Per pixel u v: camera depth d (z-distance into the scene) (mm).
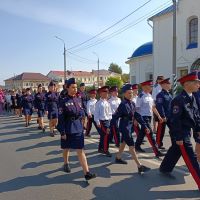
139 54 35156
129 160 8492
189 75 6156
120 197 5848
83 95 12117
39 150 10195
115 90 10328
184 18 27438
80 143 6816
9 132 14445
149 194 5926
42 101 14750
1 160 8953
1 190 6457
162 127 9508
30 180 7051
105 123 9141
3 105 28672
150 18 31000
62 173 7500
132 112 7371
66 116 6926
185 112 6117
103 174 7277
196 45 26531
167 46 29562
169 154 6914
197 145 7246
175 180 6676
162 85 9539
